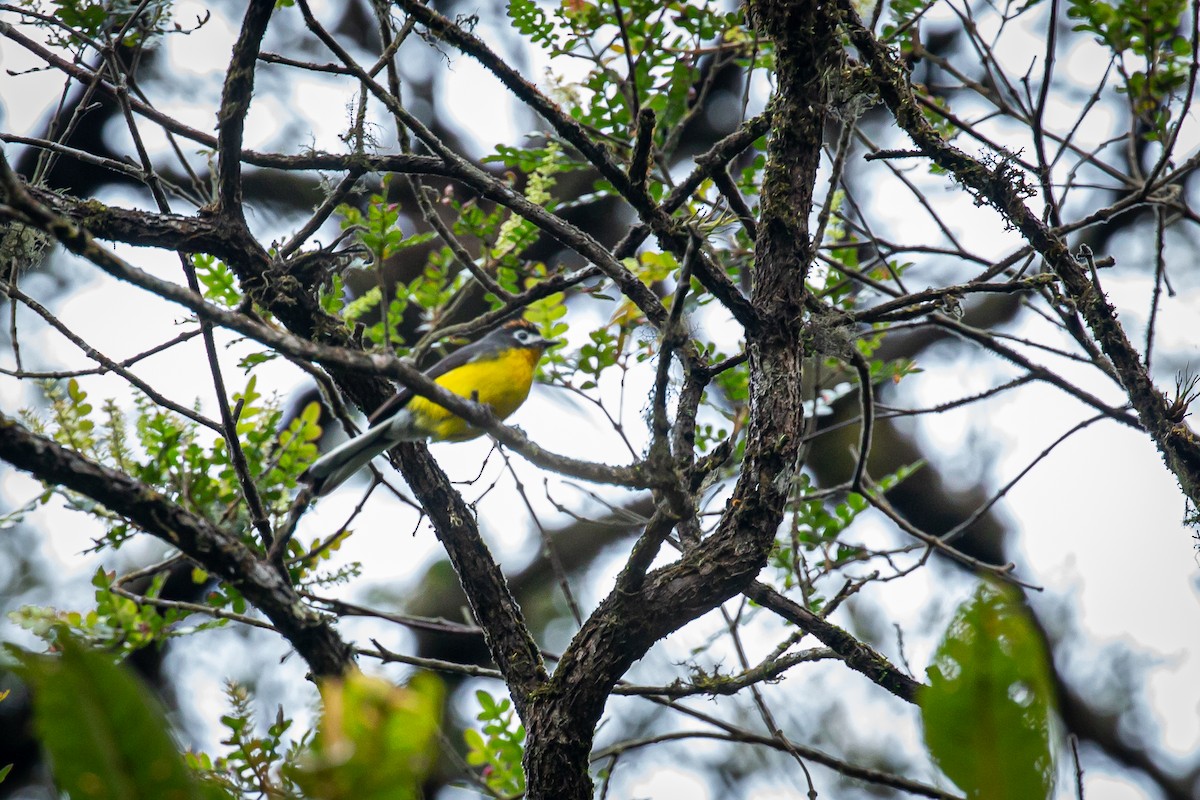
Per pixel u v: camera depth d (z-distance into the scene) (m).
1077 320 10.66
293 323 9.76
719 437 12.38
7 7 9.67
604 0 12.14
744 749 18.22
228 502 11.07
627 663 7.71
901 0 12.57
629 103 12.23
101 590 9.55
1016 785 2.74
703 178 9.47
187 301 6.25
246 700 7.43
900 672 9.45
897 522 10.82
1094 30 11.92
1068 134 10.73
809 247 8.42
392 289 18.95
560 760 7.62
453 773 17.39
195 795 2.75
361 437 9.60
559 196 20.70
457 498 9.86
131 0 10.40
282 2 10.68
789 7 8.36
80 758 2.69
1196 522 9.11
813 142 8.51
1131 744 18.62
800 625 9.73
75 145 18.94
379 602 20.09
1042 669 2.79
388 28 10.16
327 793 2.64
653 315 8.84
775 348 8.18
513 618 9.52
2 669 2.88
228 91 8.78
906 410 11.80
